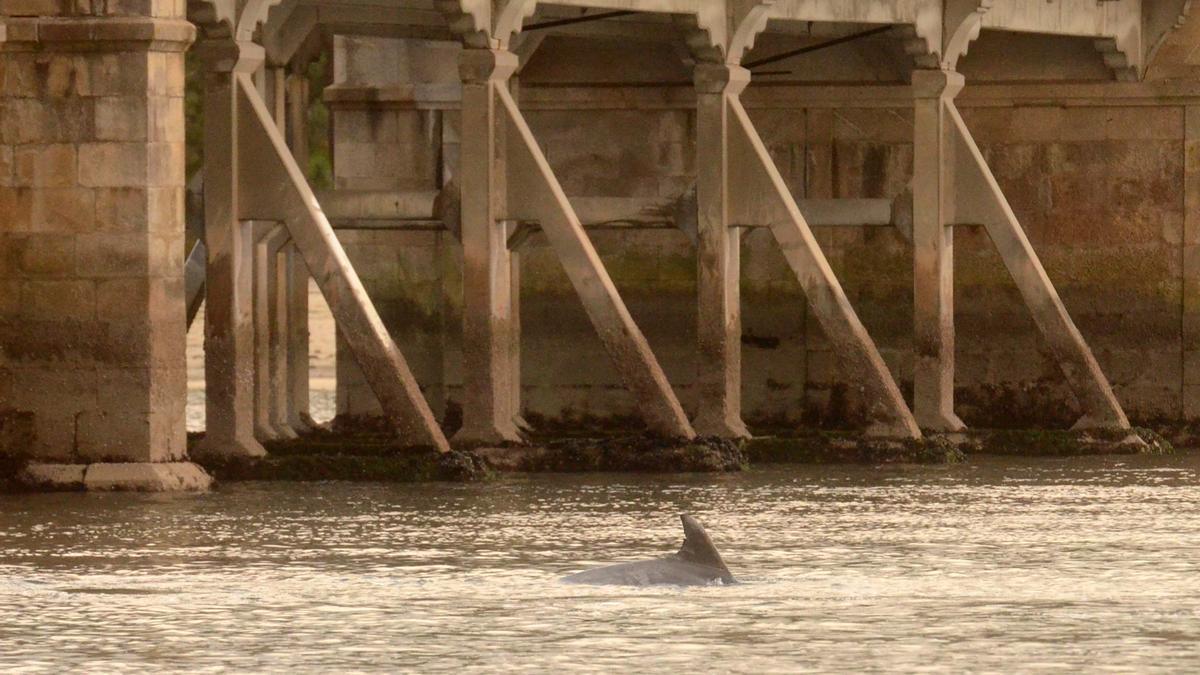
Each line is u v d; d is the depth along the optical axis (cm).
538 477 12575
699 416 13850
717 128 13812
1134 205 15712
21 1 11269
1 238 11338
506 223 13012
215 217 12169
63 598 8525
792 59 15875
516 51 14850
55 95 11300
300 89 15075
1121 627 8044
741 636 7844
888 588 8781
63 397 11344
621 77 15800
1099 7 15375
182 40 11344
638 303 15962
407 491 11819
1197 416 15675
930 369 14750
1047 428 15775
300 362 15138
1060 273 15812
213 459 12144
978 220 14750
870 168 15812
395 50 15488
